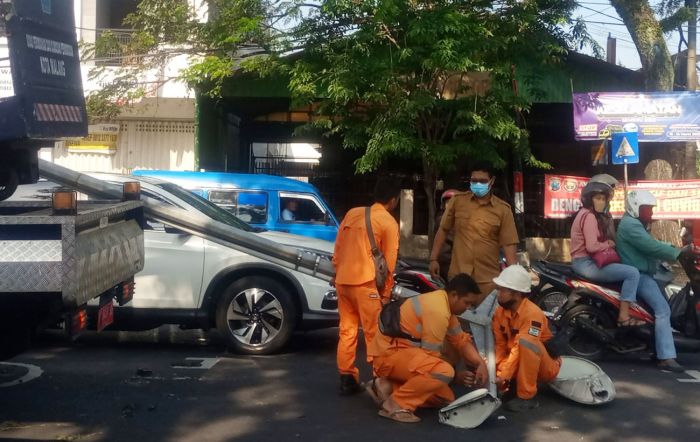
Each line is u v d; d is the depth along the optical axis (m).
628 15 15.32
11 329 5.09
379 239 6.56
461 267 7.13
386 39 13.79
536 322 6.46
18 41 4.73
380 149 13.47
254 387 7.05
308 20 14.41
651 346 8.30
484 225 7.09
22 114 4.75
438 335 6.07
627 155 13.57
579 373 6.83
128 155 17.50
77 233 4.58
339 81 13.48
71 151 17.48
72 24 5.49
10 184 5.62
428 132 14.23
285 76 15.94
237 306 8.21
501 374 6.46
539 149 19.83
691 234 8.98
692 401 6.86
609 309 8.27
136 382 7.16
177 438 5.67
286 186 11.69
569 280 8.33
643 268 8.08
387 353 6.20
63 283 4.46
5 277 4.43
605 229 8.31
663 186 15.29
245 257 8.14
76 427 5.88
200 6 16.17
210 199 11.42
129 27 18.27
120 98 16.02
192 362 7.93
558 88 16.91
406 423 6.08
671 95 15.28
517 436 5.84
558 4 14.51
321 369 7.74
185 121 17.39
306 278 8.11
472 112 13.48
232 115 19.78
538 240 19.25
